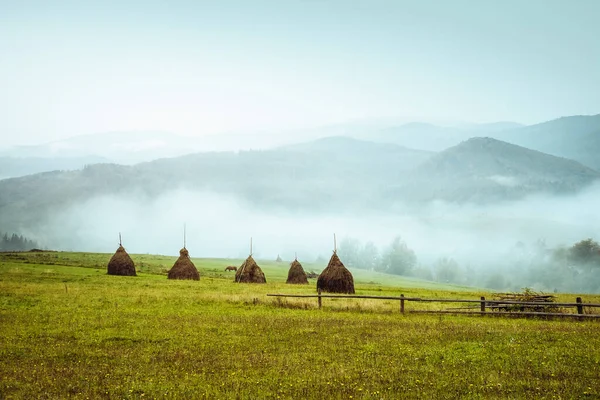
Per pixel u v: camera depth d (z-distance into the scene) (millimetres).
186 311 33375
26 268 71688
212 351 21375
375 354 21000
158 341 23438
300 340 23766
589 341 23844
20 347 21734
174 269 72812
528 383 16734
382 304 37500
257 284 67500
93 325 27281
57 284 51562
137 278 66688
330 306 36562
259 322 28953
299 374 17797
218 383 16734
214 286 57000
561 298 48531
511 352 21375
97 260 99625
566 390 16016
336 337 24547
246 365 19016
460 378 17391
